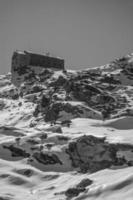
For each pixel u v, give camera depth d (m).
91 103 90.62
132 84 117.31
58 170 41.59
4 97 131.62
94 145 42.09
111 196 25.84
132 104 91.25
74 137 49.47
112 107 88.12
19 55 147.00
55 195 30.36
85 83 104.69
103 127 71.62
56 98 95.56
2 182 34.88
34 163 42.91
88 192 27.75
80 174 38.28
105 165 38.53
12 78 146.75
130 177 27.64
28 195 31.44
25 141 47.50
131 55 148.12
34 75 139.62
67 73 136.12
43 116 88.19
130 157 41.09
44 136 49.28
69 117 81.50
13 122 92.06
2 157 44.62
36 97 113.88
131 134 60.47
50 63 150.62
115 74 124.19
